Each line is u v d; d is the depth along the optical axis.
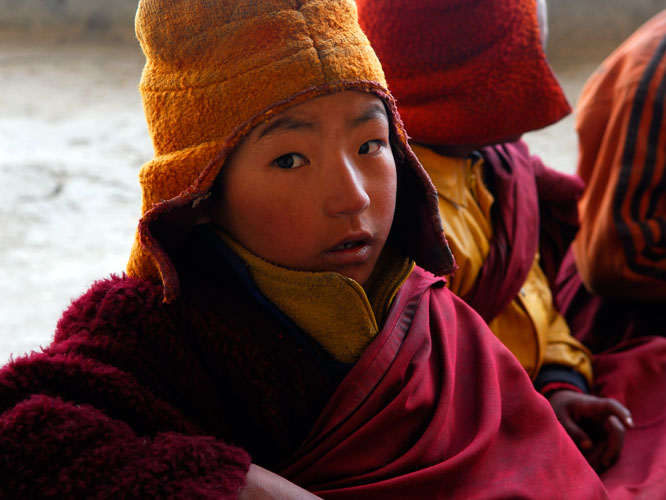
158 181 0.66
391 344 0.72
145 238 0.62
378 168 0.67
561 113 1.06
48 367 0.63
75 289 2.29
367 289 0.76
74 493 0.57
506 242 1.09
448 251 0.75
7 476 0.57
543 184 1.26
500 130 1.04
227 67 0.63
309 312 0.69
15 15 4.62
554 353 1.21
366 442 0.70
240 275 0.69
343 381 0.71
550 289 1.32
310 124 0.63
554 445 0.79
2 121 3.54
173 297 0.64
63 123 3.54
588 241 1.40
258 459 0.72
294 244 0.66
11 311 2.17
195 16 0.63
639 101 1.32
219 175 0.66
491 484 0.73
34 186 2.94
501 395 0.81
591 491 0.78
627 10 4.37
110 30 4.62
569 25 4.36
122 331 0.66
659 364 1.24
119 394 0.63
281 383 0.70
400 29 1.03
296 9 0.63
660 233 1.30
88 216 2.76
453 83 1.03
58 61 4.26
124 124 3.54
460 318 0.85
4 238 2.59
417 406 0.72
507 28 1.03
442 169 1.06
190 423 0.66
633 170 1.32
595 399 1.12
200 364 0.68
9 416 0.59
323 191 0.64
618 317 1.44
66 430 0.59
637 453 1.10
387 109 0.69
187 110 0.64
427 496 0.70
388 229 0.69
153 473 0.58
